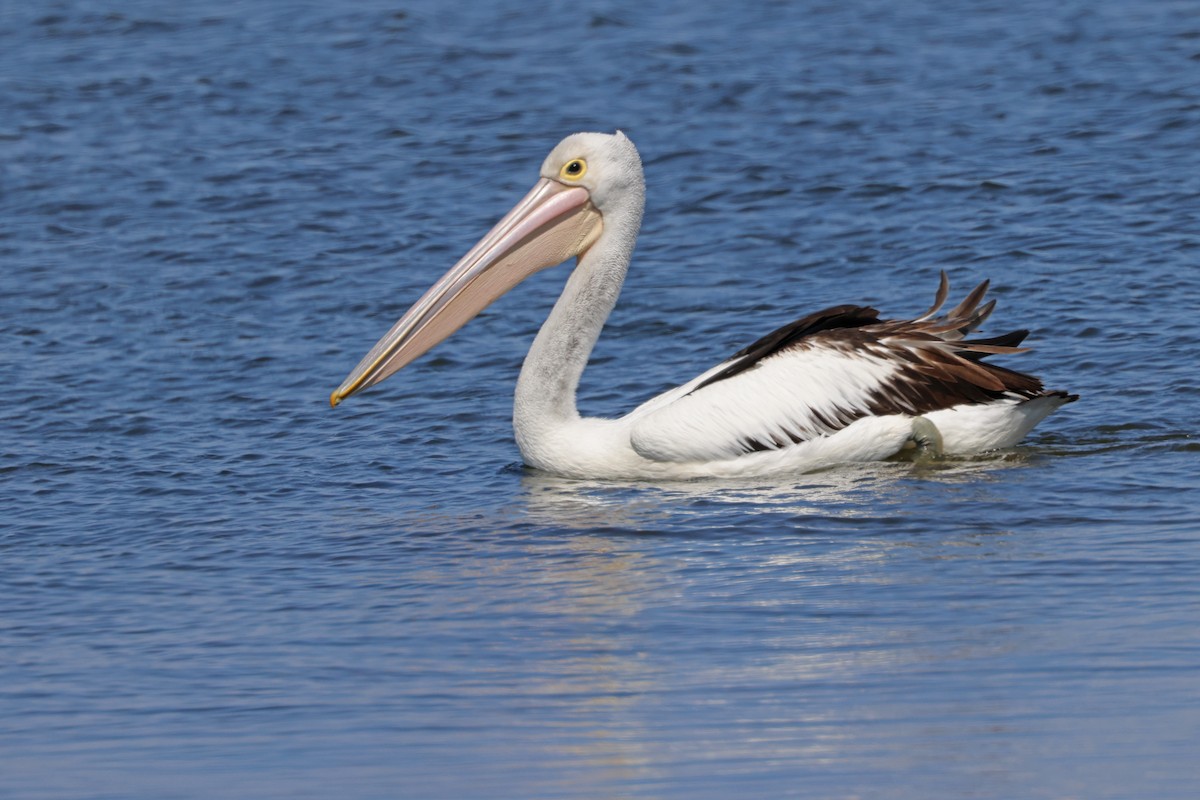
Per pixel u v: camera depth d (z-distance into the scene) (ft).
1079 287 63.72
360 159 88.69
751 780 27.20
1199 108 88.28
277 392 57.67
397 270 71.61
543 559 40.40
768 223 75.31
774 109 94.48
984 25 112.98
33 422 54.54
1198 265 65.26
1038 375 55.01
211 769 28.76
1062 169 79.92
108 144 92.63
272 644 35.06
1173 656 31.86
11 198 83.46
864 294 65.36
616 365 59.72
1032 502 43.24
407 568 40.06
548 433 49.06
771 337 49.29
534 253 50.67
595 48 110.63
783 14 119.65
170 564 40.88
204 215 80.18
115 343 63.46
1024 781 26.63
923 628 34.19
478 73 105.70
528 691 31.78
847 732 28.96
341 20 121.29
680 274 69.36
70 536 43.37
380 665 33.58
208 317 66.49
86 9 127.34
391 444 52.24
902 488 45.42
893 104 94.22
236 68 109.09
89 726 30.96
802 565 38.96
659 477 48.44
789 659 32.76
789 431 47.93
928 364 48.37
